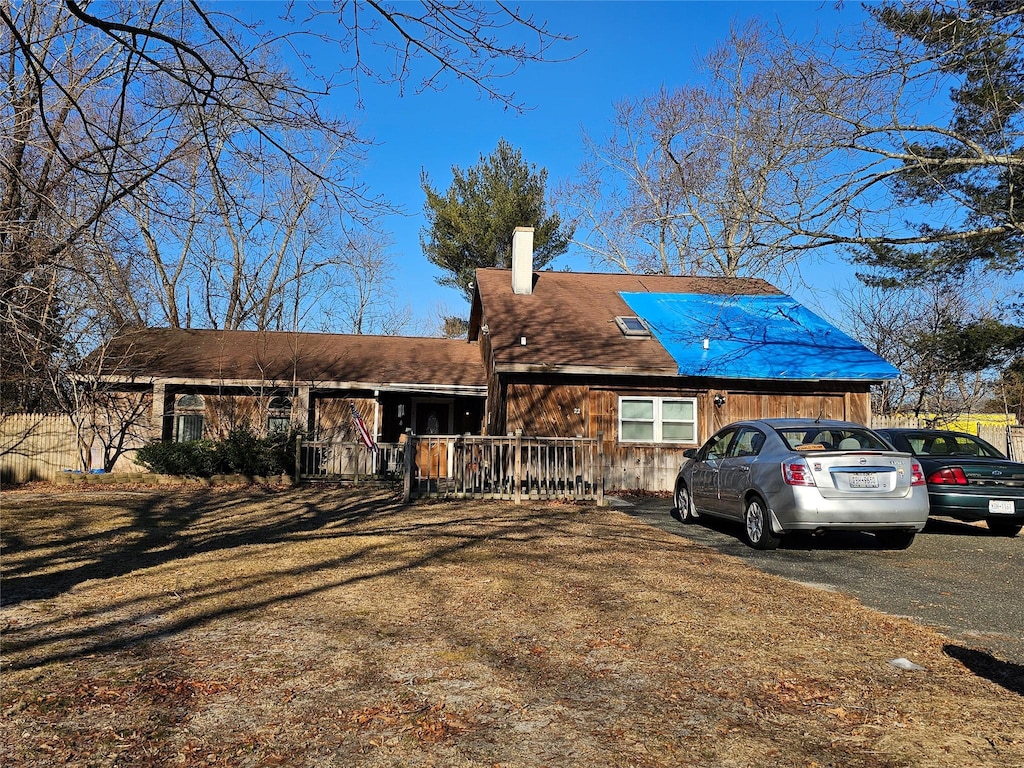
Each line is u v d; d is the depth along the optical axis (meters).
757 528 8.47
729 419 15.80
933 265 15.14
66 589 6.25
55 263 7.86
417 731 3.47
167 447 15.83
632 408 15.59
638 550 8.17
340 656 4.51
